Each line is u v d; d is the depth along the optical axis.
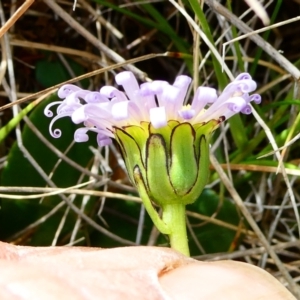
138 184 0.08
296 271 0.11
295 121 0.10
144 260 0.07
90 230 0.11
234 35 0.10
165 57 0.13
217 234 0.11
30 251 0.07
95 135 0.11
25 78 0.12
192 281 0.07
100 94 0.08
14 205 0.11
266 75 0.12
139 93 0.08
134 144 0.08
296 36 0.13
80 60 0.12
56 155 0.11
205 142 0.08
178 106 0.08
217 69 0.10
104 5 0.11
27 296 0.06
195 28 0.09
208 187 0.11
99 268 0.07
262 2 0.11
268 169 0.10
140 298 0.06
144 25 0.12
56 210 0.11
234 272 0.07
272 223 0.11
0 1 0.11
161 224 0.08
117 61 0.11
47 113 0.08
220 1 0.12
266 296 0.06
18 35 0.12
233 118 0.10
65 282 0.06
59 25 0.12
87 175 0.11
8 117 0.12
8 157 0.11
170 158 0.08
